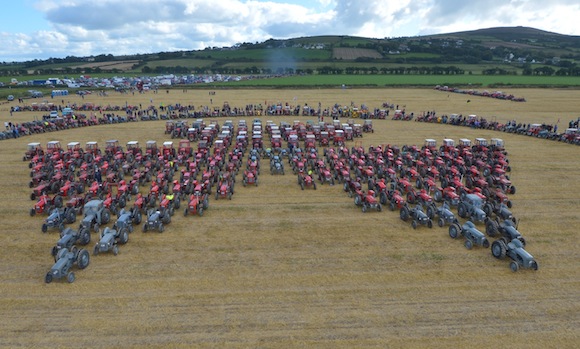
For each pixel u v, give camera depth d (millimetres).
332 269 22594
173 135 61188
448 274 22094
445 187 36219
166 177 38594
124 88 140125
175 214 30672
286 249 25000
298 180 38375
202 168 44219
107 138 60469
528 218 30359
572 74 199125
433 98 116375
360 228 28219
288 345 16562
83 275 21750
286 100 110938
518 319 18312
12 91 130375
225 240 26219
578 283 21266
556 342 16859
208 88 146875
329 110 91500
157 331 17375
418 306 19219
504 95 114125
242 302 19484
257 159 45344
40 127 64125
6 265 22984
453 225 26500
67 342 16719
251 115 83625
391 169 39594
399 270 22500
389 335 17172
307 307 19109
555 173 42250
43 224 27219
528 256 22188
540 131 61188
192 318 18250
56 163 42875
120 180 38031
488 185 36719
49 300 19562
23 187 37375
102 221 28312
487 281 21406
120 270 22312
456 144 56750
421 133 65188
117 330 17438
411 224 28859
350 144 57312
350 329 17562
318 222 29297
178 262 23281
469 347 16516
